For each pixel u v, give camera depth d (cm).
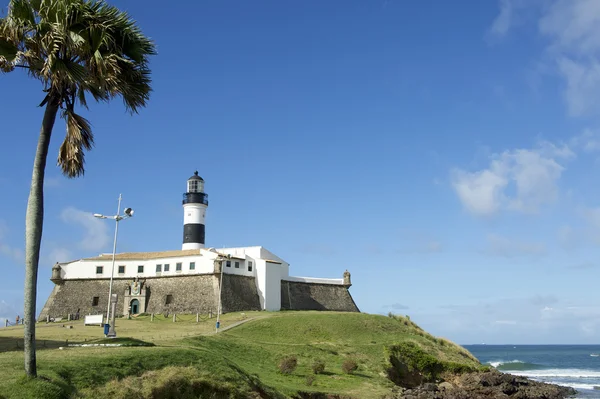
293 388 4844
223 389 3612
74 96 2647
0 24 2405
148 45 2714
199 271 9456
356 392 5300
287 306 10550
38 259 2477
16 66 2508
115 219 5947
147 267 9788
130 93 2708
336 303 11356
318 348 6906
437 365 7325
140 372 3422
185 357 3909
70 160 2623
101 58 2488
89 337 5319
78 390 2836
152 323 7900
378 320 8788
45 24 2417
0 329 7275
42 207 2448
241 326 7494
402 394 5647
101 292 9631
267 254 10638
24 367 2719
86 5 2498
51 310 9475
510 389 6831
